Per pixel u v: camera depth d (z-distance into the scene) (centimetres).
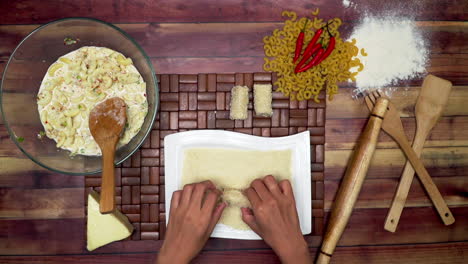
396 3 100
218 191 90
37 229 98
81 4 98
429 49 101
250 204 96
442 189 102
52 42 93
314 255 98
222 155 96
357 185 92
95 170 94
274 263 99
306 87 98
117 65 91
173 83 97
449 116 102
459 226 102
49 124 90
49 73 91
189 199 85
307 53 94
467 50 101
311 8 99
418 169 98
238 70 99
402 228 102
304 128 98
